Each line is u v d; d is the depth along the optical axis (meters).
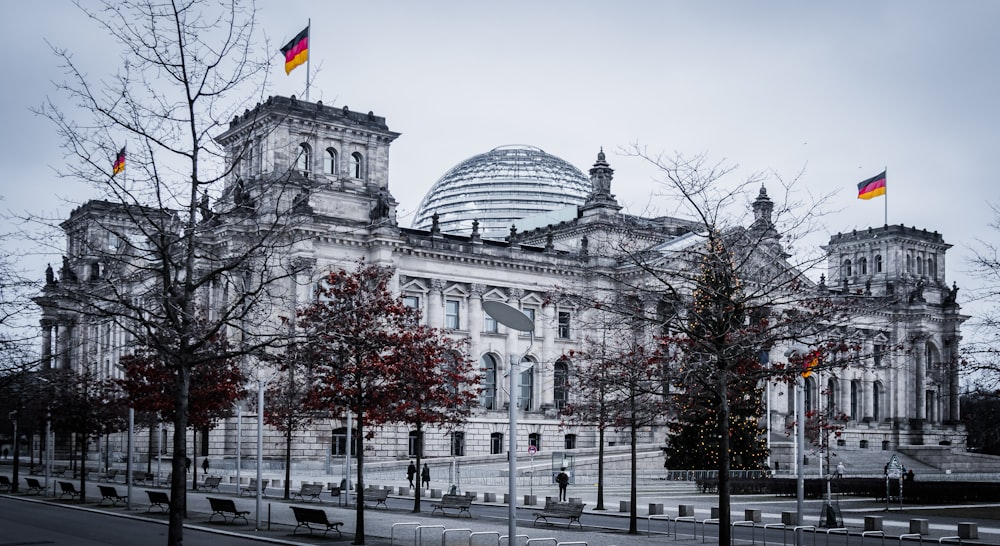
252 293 43.75
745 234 55.91
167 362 47.69
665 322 50.84
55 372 82.56
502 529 68.56
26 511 80.81
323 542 60.28
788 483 108.81
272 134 139.38
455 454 157.62
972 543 61.41
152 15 42.41
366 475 136.75
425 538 62.59
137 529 67.00
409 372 75.88
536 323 170.88
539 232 191.62
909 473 109.69
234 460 142.12
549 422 169.12
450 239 162.88
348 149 152.00
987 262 72.12
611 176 180.62
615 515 82.00
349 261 143.62
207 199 49.41
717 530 71.06
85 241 45.38
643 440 169.62
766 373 51.09
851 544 63.12
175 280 44.59
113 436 189.62
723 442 46.47
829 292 73.94
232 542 60.19
